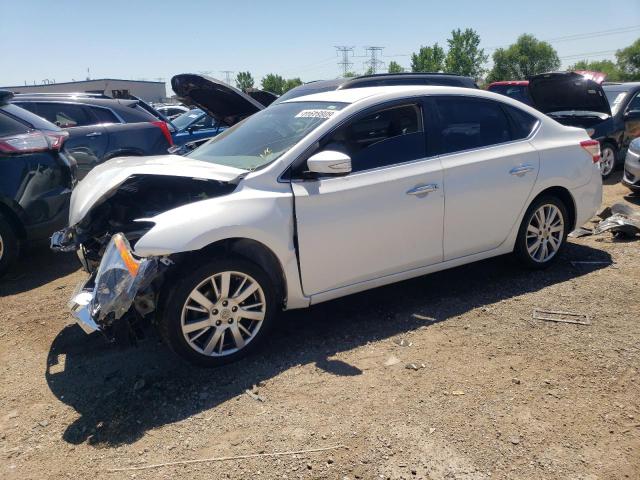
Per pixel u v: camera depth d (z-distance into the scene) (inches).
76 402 122.3
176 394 123.0
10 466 102.7
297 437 106.5
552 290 170.7
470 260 168.9
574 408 111.6
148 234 121.6
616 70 3329.2
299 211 136.8
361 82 319.9
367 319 156.9
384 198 146.6
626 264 190.9
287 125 157.9
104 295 120.3
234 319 132.3
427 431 106.4
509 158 168.6
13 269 219.6
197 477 97.2
